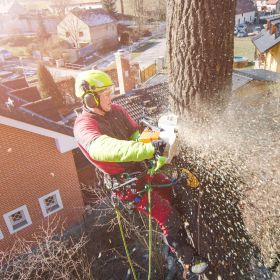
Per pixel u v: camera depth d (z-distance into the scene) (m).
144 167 2.21
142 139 1.96
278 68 23.42
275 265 3.80
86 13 46.12
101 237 9.80
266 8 63.75
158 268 7.30
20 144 8.95
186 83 2.75
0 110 8.02
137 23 56.19
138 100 12.16
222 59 2.66
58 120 10.87
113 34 48.34
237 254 3.44
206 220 2.98
